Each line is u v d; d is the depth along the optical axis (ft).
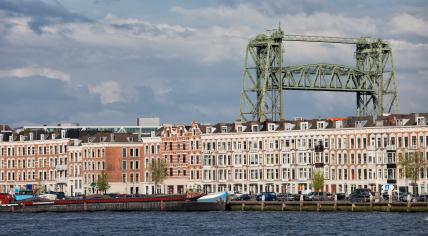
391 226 634.84
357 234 590.96
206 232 626.23
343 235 588.50
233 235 603.26
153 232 635.66
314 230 621.31
